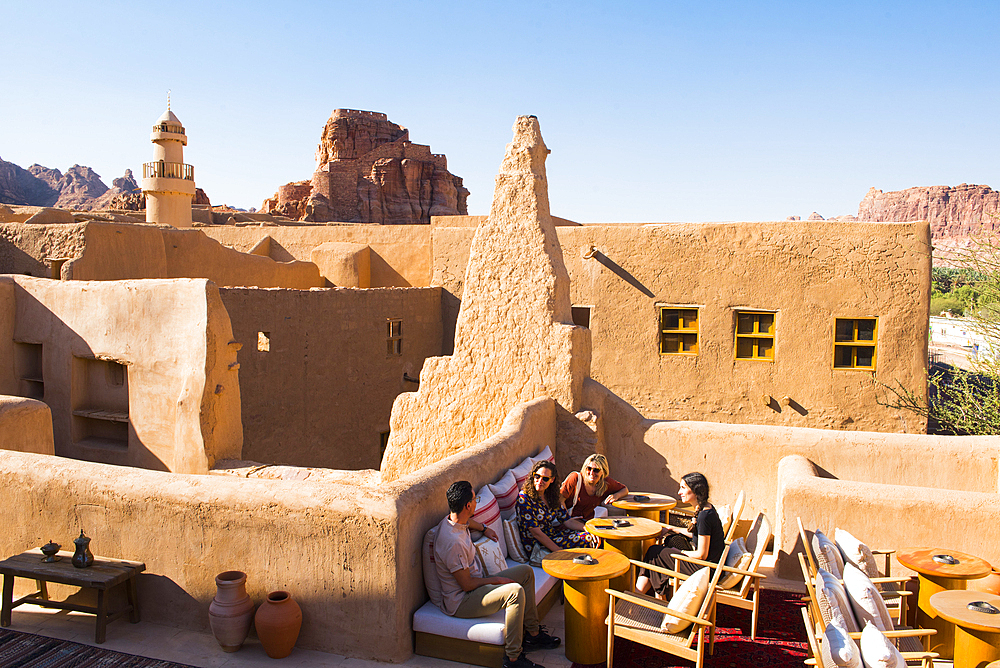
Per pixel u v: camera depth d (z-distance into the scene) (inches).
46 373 341.4
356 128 3280.0
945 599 172.4
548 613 215.3
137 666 177.5
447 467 207.9
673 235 479.2
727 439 292.4
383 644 178.2
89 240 468.4
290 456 493.7
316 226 811.4
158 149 1220.5
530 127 313.0
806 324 453.4
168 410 303.3
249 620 185.8
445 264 627.8
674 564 207.2
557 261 308.8
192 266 566.6
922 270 430.6
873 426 444.5
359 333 545.6
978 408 422.9
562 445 298.7
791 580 237.9
